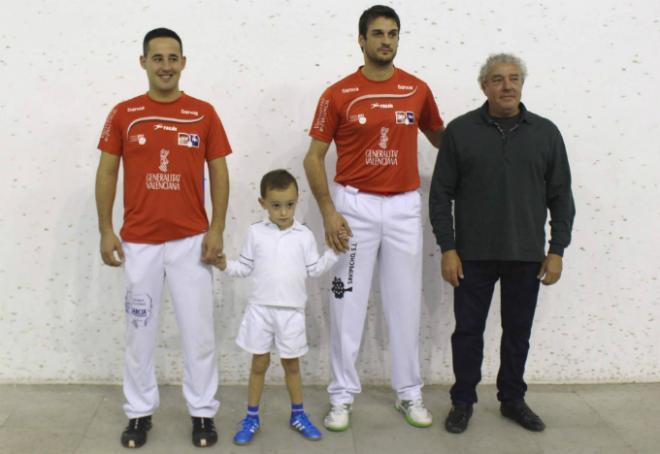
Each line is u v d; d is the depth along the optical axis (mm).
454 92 2844
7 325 2900
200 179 2369
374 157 2441
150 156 2279
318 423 2643
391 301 2588
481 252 2453
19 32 2740
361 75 2447
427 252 2938
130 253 2346
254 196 2869
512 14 2811
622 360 3020
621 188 2908
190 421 2643
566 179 2475
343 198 2508
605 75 2848
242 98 2811
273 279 2387
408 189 2502
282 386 2973
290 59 2797
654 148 2887
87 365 2949
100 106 2791
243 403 2801
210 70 2791
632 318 2992
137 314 2367
